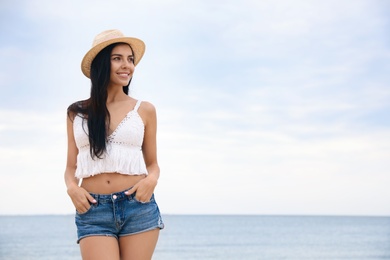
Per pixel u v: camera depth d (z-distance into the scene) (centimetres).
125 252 393
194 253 4547
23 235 7700
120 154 386
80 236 388
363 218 12606
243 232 7550
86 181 393
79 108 395
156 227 396
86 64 399
